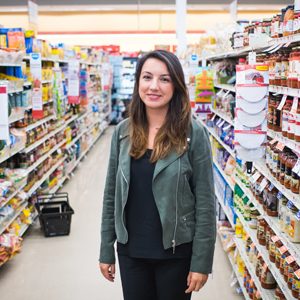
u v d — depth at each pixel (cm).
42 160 589
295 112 225
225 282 399
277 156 272
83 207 630
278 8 1634
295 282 243
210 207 206
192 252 208
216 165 532
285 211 264
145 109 212
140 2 1631
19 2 1525
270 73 267
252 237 335
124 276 217
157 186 202
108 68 1379
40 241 501
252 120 272
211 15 1814
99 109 1295
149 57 205
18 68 488
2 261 405
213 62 661
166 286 212
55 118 668
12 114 450
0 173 446
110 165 224
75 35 1769
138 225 209
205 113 606
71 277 412
